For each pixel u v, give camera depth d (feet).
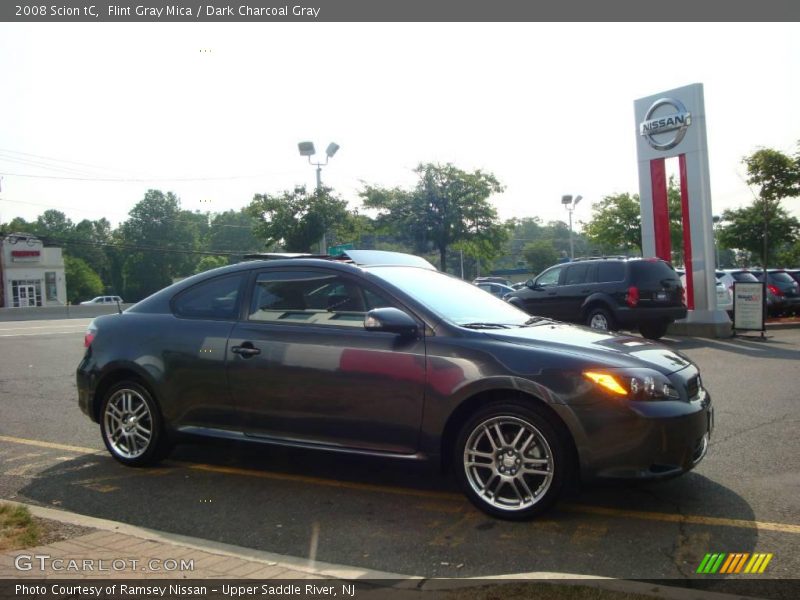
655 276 46.70
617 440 13.71
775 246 113.60
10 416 26.22
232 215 296.10
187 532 14.33
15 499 16.55
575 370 14.02
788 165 67.56
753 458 18.79
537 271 223.51
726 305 63.05
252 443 17.15
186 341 18.07
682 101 52.29
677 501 15.53
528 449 14.40
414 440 15.31
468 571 12.16
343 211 98.02
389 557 12.84
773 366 35.50
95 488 17.31
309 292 17.29
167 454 19.07
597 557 12.64
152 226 287.48
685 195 52.34
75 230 345.51
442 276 19.25
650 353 15.24
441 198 101.50
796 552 12.71
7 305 176.14
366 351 15.80
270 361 16.78
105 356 19.19
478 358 14.79
